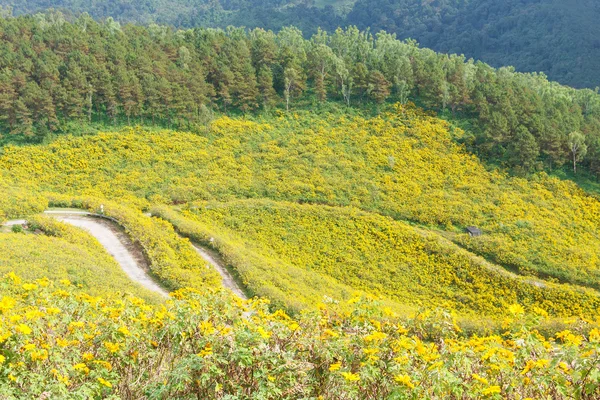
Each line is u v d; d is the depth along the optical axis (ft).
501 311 146.72
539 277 164.76
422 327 38.83
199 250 153.79
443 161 220.23
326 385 33.01
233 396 30.40
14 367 30.99
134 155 215.51
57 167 204.64
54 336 35.94
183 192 196.44
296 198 199.62
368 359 31.89
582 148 219.41
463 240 178.91
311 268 160.15
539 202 200.85
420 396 29.35
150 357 37.29
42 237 136.77
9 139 214.07
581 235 186.19
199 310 37.19
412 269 163.43
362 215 189.06
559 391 29.27
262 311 39.93
